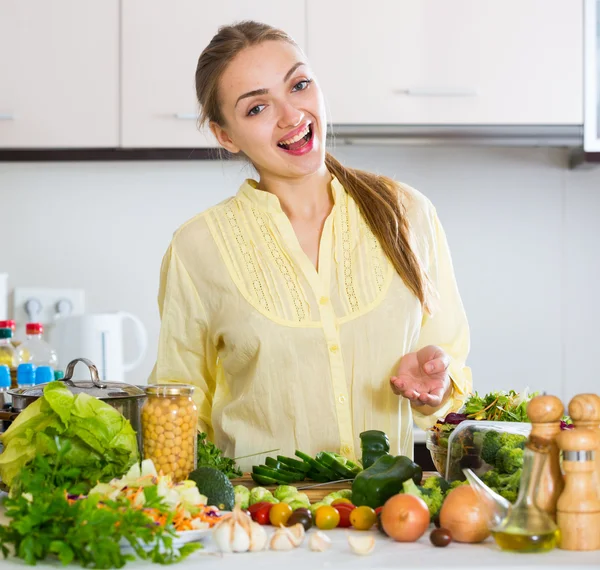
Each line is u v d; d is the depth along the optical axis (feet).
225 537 4.04
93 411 4.79
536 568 3.77
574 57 10.31
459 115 10.27
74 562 3.93
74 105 10.29
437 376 5.63
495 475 4.69
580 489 4.06
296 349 6.08
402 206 6.39
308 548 4.13
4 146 10.26
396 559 3.91
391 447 6.17
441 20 10.22
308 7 10.21
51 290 11.37
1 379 6.99
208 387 6.72
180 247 6.42
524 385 11.48
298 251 6.20
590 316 11.53
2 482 5.27
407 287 6.18
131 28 10.27
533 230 11.53
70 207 11.43
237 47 6.05
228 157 7.15
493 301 11.49
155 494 4.04
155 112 10.28
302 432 6.12
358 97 10.22
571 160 11.46
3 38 10.26
